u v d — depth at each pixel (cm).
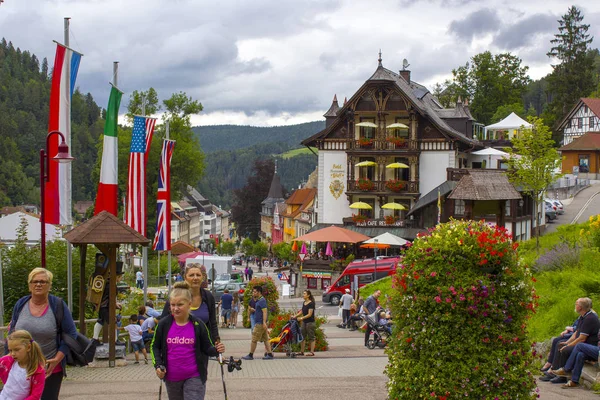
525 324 1077
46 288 958
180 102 8294
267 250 12488
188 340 918
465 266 1062
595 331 1380
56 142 1923
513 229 5591
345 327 3294
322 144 6750
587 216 6638
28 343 862
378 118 6562
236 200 14412
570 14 11425
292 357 2050
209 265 6191
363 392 1370
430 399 1040
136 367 1884
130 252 6931
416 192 6462
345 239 5491
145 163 2573
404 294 1088
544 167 4362
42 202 1625
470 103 10519
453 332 1053
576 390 1330
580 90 11338
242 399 1298
